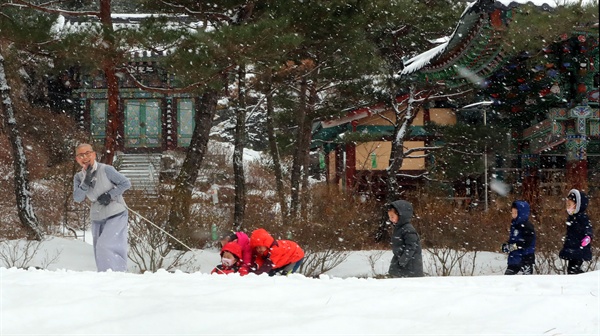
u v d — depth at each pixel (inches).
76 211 881.5
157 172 1501.0
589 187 799.7
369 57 815.1
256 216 699.4
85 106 1654.8
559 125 794.2
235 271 322.7
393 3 738.8
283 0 660.1
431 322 135.1
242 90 732.0
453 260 555.2
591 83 762.2
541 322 139.1
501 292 177.9
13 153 574.9
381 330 124.3
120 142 1660.9
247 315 131.5
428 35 949.8
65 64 590.9
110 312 135.3
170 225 558.3
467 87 890.1
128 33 540.4
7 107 584.7
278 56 593.0
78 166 813.9
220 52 552.7
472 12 608.4
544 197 711.7
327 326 124.6
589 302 157.4
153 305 140.9
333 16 709.3
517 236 402.6
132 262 510.3
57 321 127.8
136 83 610.9
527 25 584.1
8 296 151.8
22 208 558.3
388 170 856.9
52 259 496.7
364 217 776.9
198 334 118.1
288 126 1119.6
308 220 619.2
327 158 1364.4
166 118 1679.4
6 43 601.6
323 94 1343.5
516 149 869.2
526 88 796.6
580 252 398.0
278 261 320.5
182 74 556.1
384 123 1048.2
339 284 185.0
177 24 659.4
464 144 852.0
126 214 352.5
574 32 688.4
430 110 1035.3
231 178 1402.6
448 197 860.6
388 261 609.9
